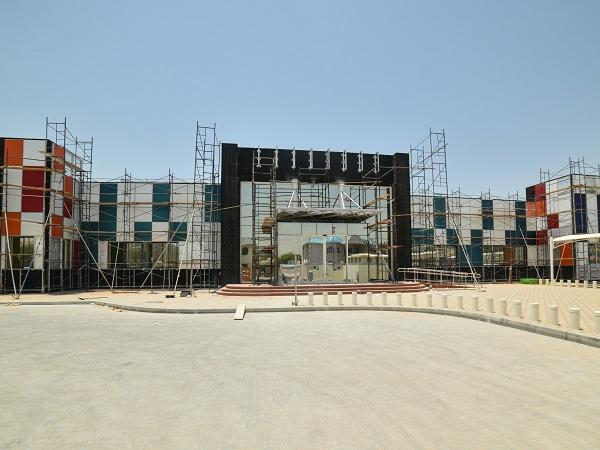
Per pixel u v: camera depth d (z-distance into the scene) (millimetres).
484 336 12812
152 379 8312
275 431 5809
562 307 18672
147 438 5582
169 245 33750
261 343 11938
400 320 16406
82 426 5984
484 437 5598
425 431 5797
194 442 5461
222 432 5777
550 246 36844
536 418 6262
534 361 9695
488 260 40125
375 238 33281
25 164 28672
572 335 12078
